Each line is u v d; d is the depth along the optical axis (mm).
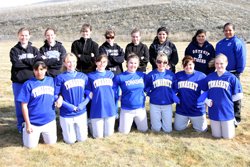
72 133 3770
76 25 35000
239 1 47625
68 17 39969
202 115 4152
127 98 4043
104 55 3969
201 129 4230
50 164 3199
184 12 36438
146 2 46625
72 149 3602
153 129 4363
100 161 3260
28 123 3484
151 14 36656
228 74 3863
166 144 3752
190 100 4121
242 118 4754
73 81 3738
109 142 3828
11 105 5777
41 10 51062
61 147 3666
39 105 3529
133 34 4742
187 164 3180
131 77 4078
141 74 4234
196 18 33156
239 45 4164
